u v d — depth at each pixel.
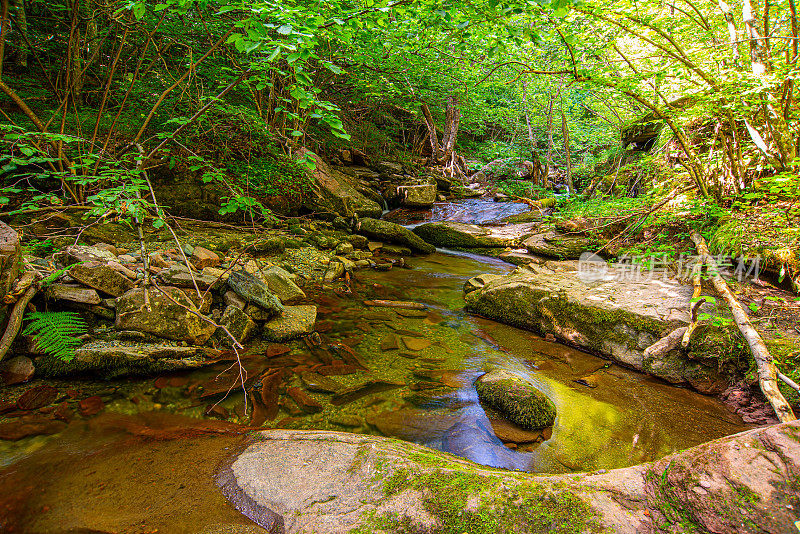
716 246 4.50
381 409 2.61
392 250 7.90
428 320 4.36
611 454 2.24
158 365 2.77
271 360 3.15
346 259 6.49
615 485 1.47
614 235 6.96
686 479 1.30
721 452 1.33
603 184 9.32
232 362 3.04
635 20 4.51
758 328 3.11
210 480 1.74
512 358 3.54
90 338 2.77
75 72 5.33
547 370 3.33
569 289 4.25
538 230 8.59
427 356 3.47
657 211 5.89
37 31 5.84
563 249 7.22
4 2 4.15
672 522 1.25
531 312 4.23
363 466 1.73
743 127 5.00
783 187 3.91
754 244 4.05
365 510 1.47
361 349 3.51
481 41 6.68
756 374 2.73
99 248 3.90
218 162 6.73
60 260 3.15
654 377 3.24
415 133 18.70
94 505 1.56
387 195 11.87
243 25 2.06
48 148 4.74
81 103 6.60
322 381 2.91
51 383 2.53
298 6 2.18
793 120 4.29
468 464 1.91
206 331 3.16
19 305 2.53
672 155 6.47
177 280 3.40
